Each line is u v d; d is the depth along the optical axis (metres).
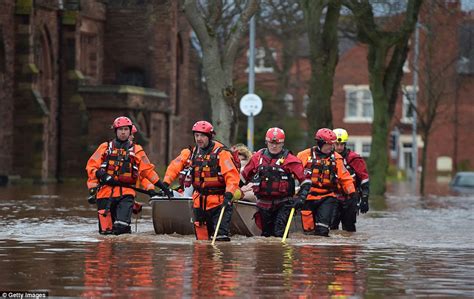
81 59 109.44
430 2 91.00
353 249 31.28
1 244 31.36
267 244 32.38
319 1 74.12
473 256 29.31
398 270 25.55
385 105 78.50
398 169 153.88
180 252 29.16
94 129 102.38
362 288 22.09
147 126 108.44
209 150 33.59
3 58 91.31
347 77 168.00
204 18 60.38
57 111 101.62
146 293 20.80
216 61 60.38
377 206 62.03
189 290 21.31
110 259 27.06
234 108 60.75
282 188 34.72
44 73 99.50
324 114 75.44
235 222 35.03
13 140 93.12
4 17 90.88
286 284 22.45
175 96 118.06
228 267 25.44
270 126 120.25
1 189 78.44
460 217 50.22
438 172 165.62
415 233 39.19
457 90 108.31
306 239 35.09
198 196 33.66
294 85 130.50
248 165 35.22
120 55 113.62
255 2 59.97
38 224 40.81
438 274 24.78
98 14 110.69
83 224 40.88
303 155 37.62
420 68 107.69
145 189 35.50
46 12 98.00
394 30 82.88
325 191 37.28
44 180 93.81
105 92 102.12
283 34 117.25
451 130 165.00
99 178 35.19
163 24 113.69
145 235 35.25
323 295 20.89
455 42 102.62
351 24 101.06
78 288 21.39
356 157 39.81
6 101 91.94
